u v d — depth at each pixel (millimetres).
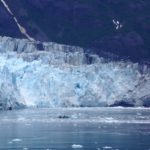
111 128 170125
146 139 146250
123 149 132500
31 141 143500
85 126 175750
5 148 133875
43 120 194000
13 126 175000
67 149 132250
